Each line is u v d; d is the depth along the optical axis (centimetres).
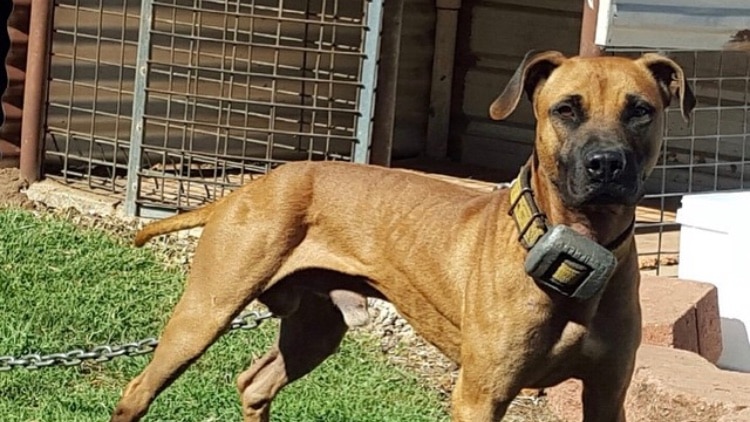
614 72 176
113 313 271
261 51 377
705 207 272
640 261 316
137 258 306
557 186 175
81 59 352
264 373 221
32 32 344
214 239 205
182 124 342
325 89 389
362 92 326
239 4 340
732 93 367
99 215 334
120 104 357
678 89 182
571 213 175
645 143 175
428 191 200
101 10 348
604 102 174
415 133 429
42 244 308
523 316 177
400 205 199
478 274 183
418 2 423
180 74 355
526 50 416
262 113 381
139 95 327
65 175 349
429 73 429
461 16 428
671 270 314
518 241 179
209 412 232
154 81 360
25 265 295
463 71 429
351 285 205
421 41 426
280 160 381
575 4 405
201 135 370
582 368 181
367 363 261
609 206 171
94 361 249
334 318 219
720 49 297
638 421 218
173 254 312
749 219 266
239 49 373
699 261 274
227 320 205
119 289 285
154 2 325
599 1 284
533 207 179
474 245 188
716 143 366
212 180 345
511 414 243
